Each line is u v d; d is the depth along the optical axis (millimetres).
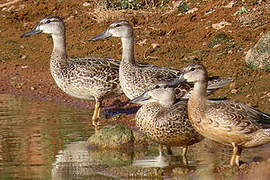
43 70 22953
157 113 13359
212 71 19547
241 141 12102
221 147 13930
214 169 12008
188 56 21188
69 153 13594
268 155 12875
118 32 16766
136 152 13836
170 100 13633
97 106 17000
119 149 14094
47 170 12258
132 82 16031
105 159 13172
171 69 16375
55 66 17312
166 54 21781
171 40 22875
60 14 28422
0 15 29562
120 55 22875
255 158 12680
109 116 17344
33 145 14141
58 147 14039
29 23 28312
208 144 14227
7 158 13117
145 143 14500
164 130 13164
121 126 14609
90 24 26531
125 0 26891
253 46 20797
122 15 26141
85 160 13070
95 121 16656
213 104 12258
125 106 18312
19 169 12367
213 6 24406
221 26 22719
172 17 24844
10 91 20672
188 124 13117
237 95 17359
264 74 18672
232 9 23625
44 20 17719
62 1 29609
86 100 19250
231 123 11898
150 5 26719
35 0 30594
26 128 15727
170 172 12102
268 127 11961
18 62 24016
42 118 16875
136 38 23609
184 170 12055
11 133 15203
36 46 25703
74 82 17078
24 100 19391
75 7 28906
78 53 23703
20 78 22141
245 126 11883
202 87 12469
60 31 17469
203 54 21172
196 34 22781
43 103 18938
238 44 21234
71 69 17078
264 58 18875
